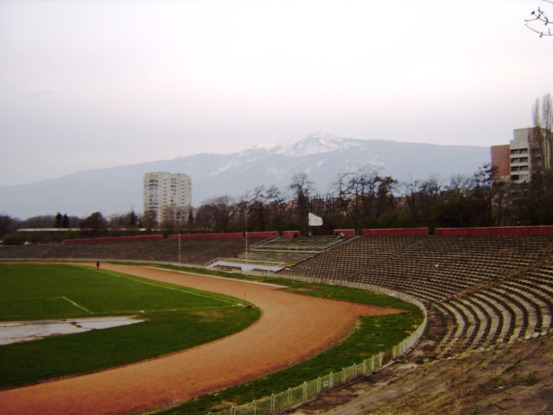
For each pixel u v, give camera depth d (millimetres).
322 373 35562
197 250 138875
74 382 34781
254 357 40812
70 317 57844
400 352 37406
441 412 21750
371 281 76438
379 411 24438
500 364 28359
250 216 171375
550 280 50000
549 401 20641
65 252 165875
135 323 54219
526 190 96250
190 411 29156
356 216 140875
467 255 71562
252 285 87688
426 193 135250
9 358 40375
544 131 95375
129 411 29578
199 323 54219
